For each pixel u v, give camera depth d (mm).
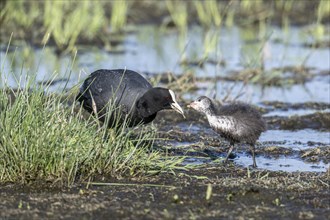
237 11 70812
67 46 57406
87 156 28344
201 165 30922
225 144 35125
